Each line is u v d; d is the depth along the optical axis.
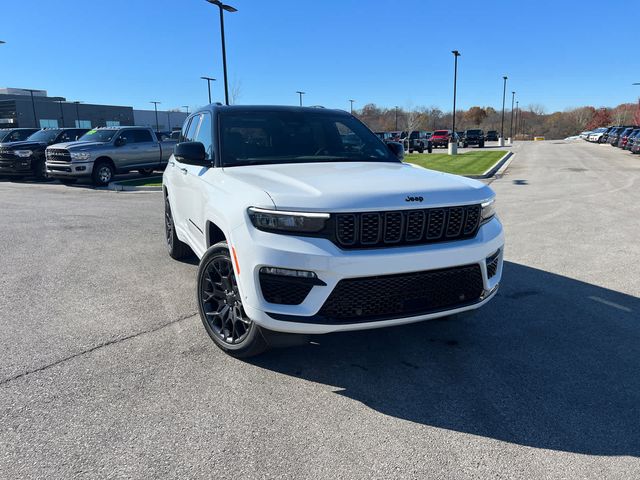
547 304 4.70
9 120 76.25
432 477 2.38
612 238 7.49
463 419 2.86
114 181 17.73
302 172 3.63
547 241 7.30
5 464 2.45
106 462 2.47
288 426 2.79
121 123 90.06
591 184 15.25
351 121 5.09
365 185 3.18
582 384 3.24
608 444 2.62
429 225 3.12
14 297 4.97
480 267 3.29
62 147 15.53
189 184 4.77
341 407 2.99
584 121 117.12
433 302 3.17
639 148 30.72
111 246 7.26
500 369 3.46
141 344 3.85
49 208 11.30
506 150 40.06
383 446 2.61
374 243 3.00
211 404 3.01
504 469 2.43
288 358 3.63
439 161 25.48
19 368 3.46
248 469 2.43
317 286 2.90
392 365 3.52
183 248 6.25
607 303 4.71
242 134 4.39
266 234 3.00
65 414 2.89
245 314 3.40
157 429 2.75
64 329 4.14
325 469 2.43
